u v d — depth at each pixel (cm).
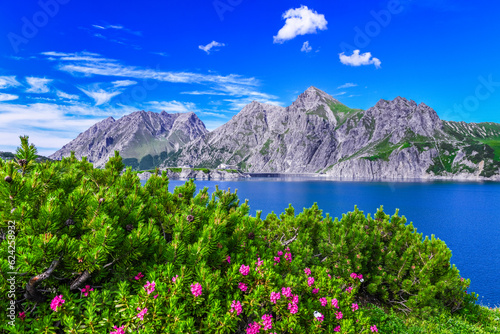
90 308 412
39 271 395
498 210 11956
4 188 408
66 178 580
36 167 540
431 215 10819
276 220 1471
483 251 6119
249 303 535
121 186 681
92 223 454
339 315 648
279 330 547
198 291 459
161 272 481
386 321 1123
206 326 469
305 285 673
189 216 587
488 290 4028
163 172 832
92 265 420
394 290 1301
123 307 437
